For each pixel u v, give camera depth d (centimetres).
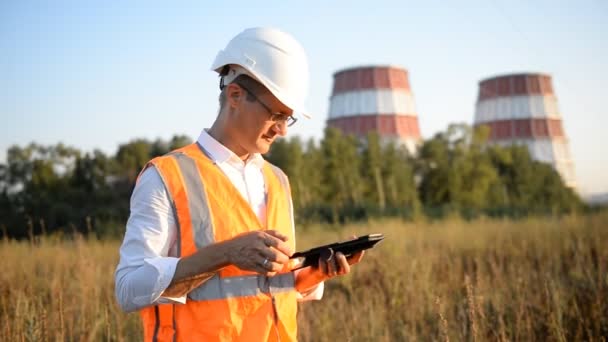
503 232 1141
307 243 1075
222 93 200
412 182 3106
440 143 3525
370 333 453
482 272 674
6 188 2009
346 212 2003
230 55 195
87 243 947
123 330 430
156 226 180
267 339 185
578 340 427
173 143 2359
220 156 196
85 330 428
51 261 669
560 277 632
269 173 212
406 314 509
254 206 200
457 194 3378
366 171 2983
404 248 798
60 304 334
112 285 579
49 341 384
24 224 1519
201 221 183
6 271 609
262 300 186
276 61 191
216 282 181
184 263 169
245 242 166
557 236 1008
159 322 181
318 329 472
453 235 1091
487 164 3606
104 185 2120
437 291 573
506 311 481
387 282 614
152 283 168
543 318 461
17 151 2044
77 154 2205
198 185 187
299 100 193
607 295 485
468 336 429
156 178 183
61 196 1855
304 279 204
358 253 196
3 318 393
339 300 571
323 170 2800
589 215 1372
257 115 192
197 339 176
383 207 1956
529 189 3800
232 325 178
